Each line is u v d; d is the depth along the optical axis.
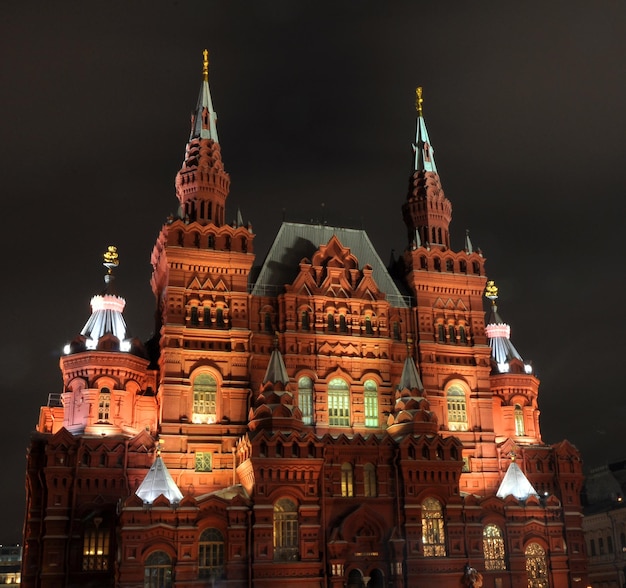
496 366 88.44
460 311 86.38
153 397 76.75
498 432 85.56
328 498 68.81
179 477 70.81
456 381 83.25
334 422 77.50
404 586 67.69
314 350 78.62
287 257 83.88
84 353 73.56
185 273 77.00
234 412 74.38
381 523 69.38
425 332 83.75
